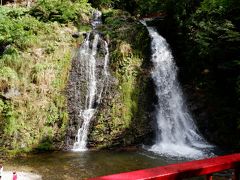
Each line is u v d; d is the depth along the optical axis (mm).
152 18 22016
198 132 15859
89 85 16188
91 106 15789
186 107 16641
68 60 16547
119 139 14805
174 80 17719
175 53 18609
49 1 19531
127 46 17016
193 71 16984
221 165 2193
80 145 14664
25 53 15969
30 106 14398
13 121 13773
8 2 23906
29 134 13883
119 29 18219
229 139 14805
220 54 14828
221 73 15547
